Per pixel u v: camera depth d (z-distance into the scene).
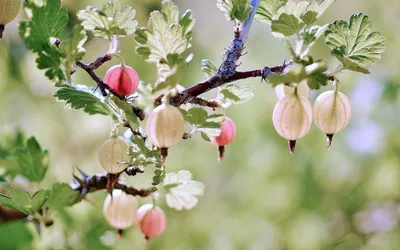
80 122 1.05
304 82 0.51
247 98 0.52
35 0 0.50
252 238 1.14
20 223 0.67
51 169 0.89
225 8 0.52
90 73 0.51
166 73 0.49
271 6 0.52
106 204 0.55
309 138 1.13
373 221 1.23
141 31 0.50
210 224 1.13
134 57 1.12
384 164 1.14
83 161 1.04
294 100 0.50
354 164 1.14
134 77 0.52
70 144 1.05
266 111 1.14
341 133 1.13
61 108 1.06
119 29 0.51
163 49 0.51
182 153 1.16
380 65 1.15
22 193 0.54
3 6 0.50
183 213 1.12
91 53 1.11
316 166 1.13
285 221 1.15
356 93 1.13
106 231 0.69
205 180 1.17
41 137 1.02
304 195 1.14
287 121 0.50
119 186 0.55
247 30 0.51
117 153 0.51
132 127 0.51
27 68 1.10
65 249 0.68
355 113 1.13
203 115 0.51
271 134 1.13
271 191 1.14
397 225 1.21
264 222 1.15
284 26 0.50
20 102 1.08
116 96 0.51
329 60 1.12
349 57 0.50
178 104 0.50
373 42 0.50
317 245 1.15
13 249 0.68
